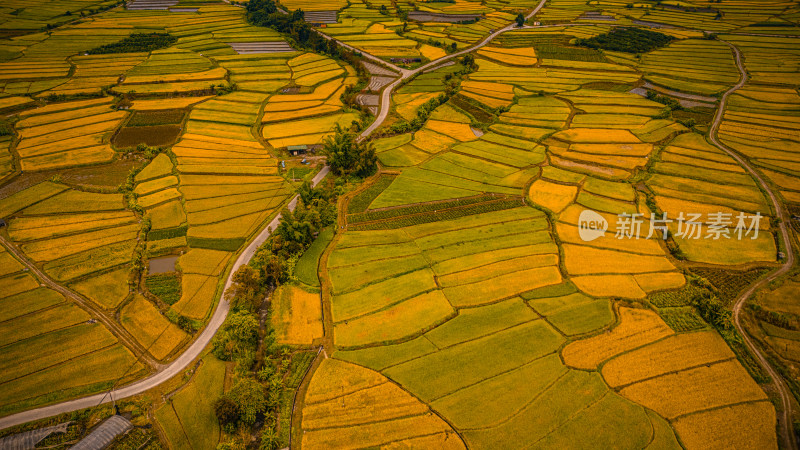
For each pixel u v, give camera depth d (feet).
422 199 331.57
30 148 403.54
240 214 314.96
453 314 231.50
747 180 352.49
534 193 338.54
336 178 360.07
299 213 288.92
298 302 242.37
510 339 215.51
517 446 171.73
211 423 183.73
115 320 232.73
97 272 263.49
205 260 271.49
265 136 430.20
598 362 203.72
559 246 280.72
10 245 285.43
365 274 259.60
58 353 212.64
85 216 314.35
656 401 187.11
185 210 318.65
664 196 334.03
